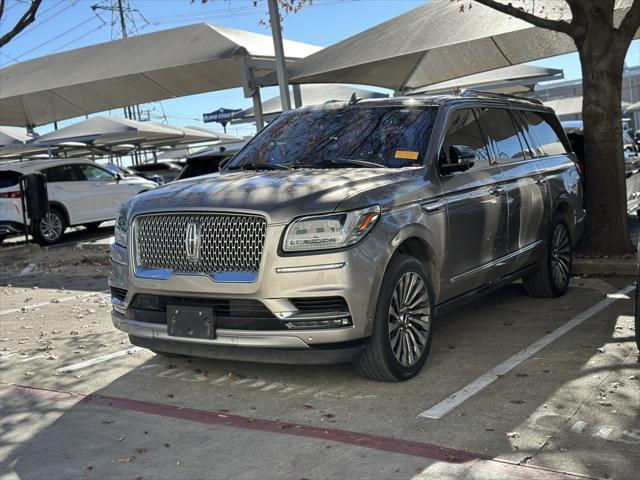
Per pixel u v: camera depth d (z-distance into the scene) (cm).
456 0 1054
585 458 367
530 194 664
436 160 545
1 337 707
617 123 871
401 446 391
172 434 428
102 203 1755
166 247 488
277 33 1198
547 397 456
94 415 468
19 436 436
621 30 856
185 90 1641
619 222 877
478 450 382
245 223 460
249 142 643
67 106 1744
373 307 463
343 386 497
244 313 461
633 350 546
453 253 543
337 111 626
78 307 846
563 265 742
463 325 648
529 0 1033
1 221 1561
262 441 409
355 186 478
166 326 489
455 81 1831
